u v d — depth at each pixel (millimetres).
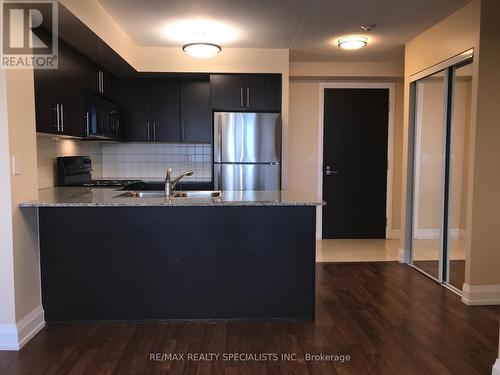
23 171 2537
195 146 5375
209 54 3914
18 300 2477
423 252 4219
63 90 3285
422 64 4012
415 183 4359
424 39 3961
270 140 4559
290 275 2854
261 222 2822
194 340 2557
